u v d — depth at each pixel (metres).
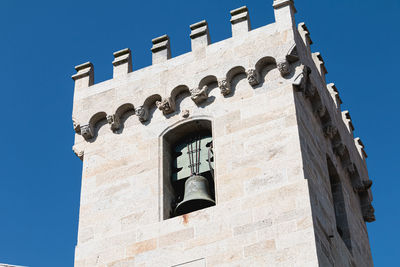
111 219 34.91
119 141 37.09
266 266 31.20
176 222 33.56
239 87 36.22
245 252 31.78
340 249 34.50
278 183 33.06
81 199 35.97
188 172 35.91
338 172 38.66
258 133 34.66
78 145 37.75
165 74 37.69
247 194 33.19
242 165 34.03
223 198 33.47
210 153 35.66
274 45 36.31
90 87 39.03
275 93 35.47
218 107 36.03
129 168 36.06
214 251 32.25
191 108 36.59
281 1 37.53
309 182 33.00
